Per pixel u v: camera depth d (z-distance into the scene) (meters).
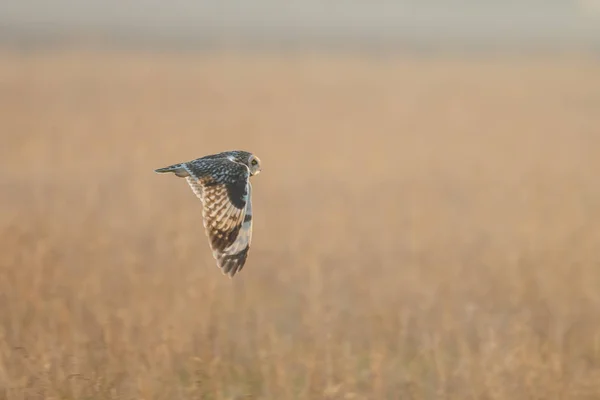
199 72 93.38
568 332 15.96
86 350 13.66
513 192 31.11
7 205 26.33
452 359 14.49
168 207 26.55
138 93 72.50
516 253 20.94
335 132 51.28
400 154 41.91
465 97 76.31
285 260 20.47
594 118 61.72
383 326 15.70
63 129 48.41
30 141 42.47
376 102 71.62
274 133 49.81
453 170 36.81
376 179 34.00
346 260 20.59
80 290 16.66
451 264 20.25
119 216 24.91
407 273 19.34
